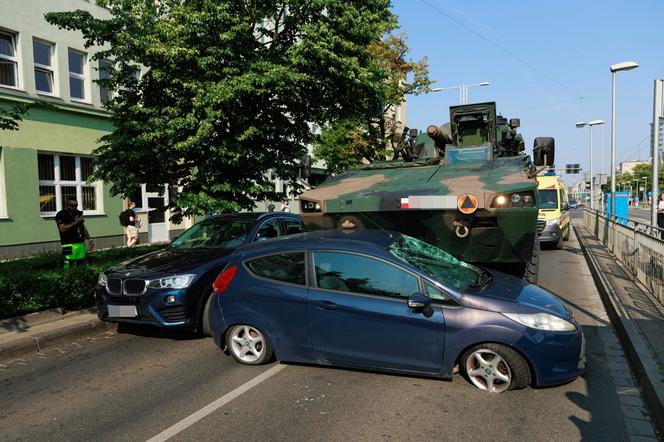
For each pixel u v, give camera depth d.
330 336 4.88
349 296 4.83
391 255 4.84
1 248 14.11
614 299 7.66
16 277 6.80
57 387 4.91
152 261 6.70
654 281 7.88
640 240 9.22
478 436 3.71
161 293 6.04
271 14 9.11
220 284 5.45
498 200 5.91
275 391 4.62
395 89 20.61
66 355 5.93
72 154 16.47
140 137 8.43
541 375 4.32
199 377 5.05
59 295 7.30
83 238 9.12
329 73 9.50
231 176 9.74
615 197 22.41
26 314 6.89
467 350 4.50
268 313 5.16
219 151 8.75
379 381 4.79
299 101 9.76
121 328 7.12
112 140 8.98
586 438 3.67
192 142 8.31
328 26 9.39
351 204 6.53
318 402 4.35
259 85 8.67
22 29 14.78
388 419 4.00
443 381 4.72
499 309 4.41
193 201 9.03
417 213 6.26
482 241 6.24
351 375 4.96
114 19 8.75
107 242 17.56
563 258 14.39
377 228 6.62
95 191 17.38
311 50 9.04
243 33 8.59
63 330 6.45
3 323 6.48
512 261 6.34
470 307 4.46
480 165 7.15
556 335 4.32
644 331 5.78
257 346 5.33
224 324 5.39
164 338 6.57
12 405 4.50
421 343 4.54
